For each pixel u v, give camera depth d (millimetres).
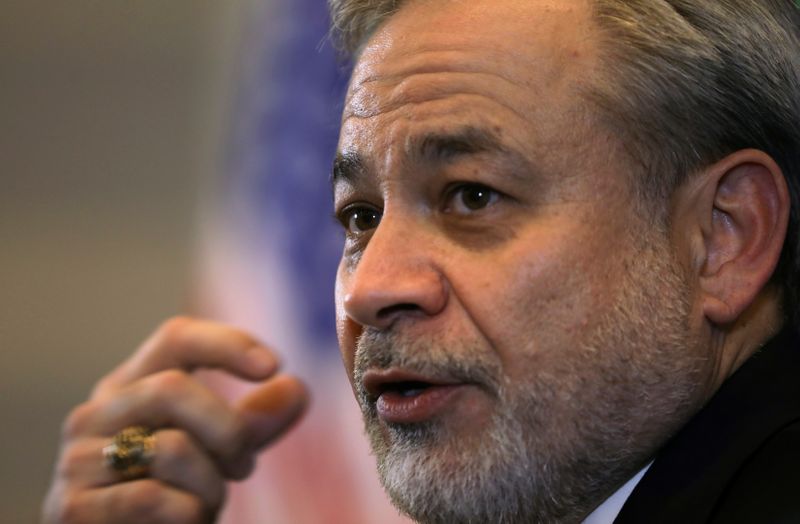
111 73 12688
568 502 5227
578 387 5098
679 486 4965
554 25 5289
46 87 12734
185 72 12461
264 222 11055
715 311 5312
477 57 5270
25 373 12523
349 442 10383
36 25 12820
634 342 5148
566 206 5133
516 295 5078
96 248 12617
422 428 5184
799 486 4637
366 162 5477
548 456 5113
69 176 12719
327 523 10305
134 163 12625
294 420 7297
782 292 5605
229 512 10422
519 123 5145
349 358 5738
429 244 5215
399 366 5148
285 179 11016
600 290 5125
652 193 5238
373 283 5148
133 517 6996
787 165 5531
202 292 11219
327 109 10805
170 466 7066
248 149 11391
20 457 12492
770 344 5355
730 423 5078
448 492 5113
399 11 5730
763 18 5535
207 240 11375
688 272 5301
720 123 5340
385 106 5434
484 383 5098
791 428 4926
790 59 5613
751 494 4711
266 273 10930
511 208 5188
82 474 7148
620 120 5195
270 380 7336
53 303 12617
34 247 12625
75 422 7289
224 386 10352
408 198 5320
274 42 11391
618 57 5234
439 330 5129
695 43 5312
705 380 5336
